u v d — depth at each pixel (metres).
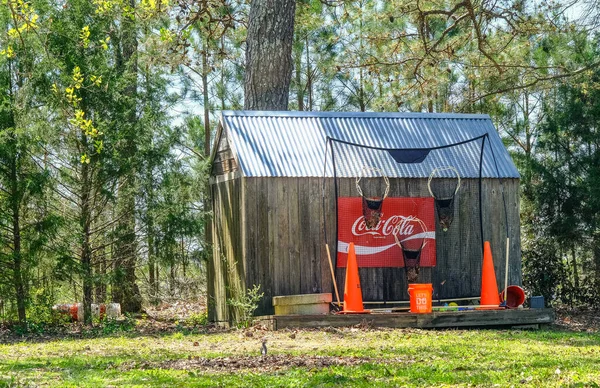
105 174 18.14
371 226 16.47
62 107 17.58
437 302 17.03
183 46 21.67
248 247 16.22
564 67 22.52
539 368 9.35
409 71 23.88
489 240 17.50
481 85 24.41
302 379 8.48
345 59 24.25
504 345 12.50
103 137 17.98
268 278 16.28
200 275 21.72
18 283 17.34
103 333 16.20
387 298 16.83
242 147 16.73
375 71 24.00
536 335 14.24
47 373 9.25
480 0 21.80
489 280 16.45
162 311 23.89
